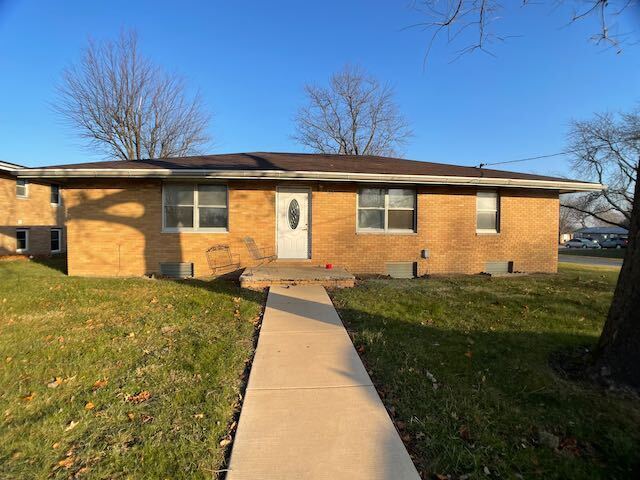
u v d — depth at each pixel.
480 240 11.77
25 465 2.70
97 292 8.01
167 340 5.10
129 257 10.52
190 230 10.62
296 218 10.95
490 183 10.99
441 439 3.05
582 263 23.20
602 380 3.94
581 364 4.41
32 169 9.55
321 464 2.74
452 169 12.64
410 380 3.99
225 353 4.68
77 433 3.06
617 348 3.93
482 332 5.50
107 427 3.15
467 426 3.22
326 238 10.94
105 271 10.49
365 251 11.11
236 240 10.67
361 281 9.75
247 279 8.66
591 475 2.71
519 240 12.10
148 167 9.88
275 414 3.38
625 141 33.91
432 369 4.25
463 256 11.67
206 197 10.68
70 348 4.76
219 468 2.71
